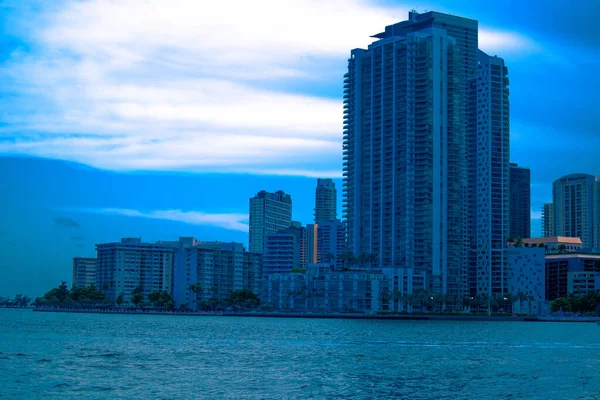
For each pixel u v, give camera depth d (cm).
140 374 16188
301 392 14062
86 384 14738
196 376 15950
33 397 13300
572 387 14812
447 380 15638
